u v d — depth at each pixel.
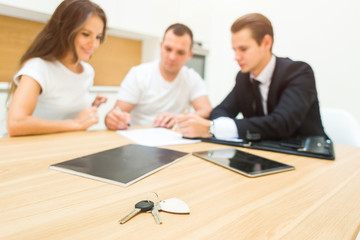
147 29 2.23
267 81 1.17
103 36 1.13
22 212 0.33
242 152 0.71
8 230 0.29
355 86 1.79
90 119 0.97
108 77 2.30
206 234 0.30
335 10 1.82
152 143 0.79
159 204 0.36
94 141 0.78
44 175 0.47
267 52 1.12
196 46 2.53
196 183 0.47
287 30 2.07
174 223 0.32
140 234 0.29
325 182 0.51
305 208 0.38
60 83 1.10
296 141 0.86
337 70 1.86
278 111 0.95
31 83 0.95
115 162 0.56
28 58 1.04
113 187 0.43
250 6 2.30
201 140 0.86
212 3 2.59
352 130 1.16
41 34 1.05
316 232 0.32
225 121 0.91
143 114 1.60
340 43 1.83
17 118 0.82
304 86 1.01
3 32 1.67
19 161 0.55
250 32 1.07
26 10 1.56
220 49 2.60
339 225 0.34
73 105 1.18
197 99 1.65
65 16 0.99
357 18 1.74
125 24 2.04
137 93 1.53
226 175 0.52
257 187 0.46
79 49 1.06
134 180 0.46
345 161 0.67
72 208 0.35
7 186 0.42
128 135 0.90
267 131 0.89
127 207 0.36
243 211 0.36
